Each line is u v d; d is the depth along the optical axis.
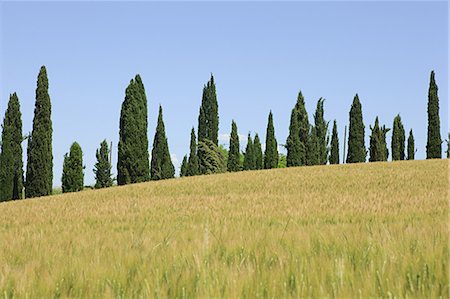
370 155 72.62
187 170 76.12
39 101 50.25
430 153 70.69
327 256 5.28
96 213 22.45
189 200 27.12
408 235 6.51
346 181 35.53
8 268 5.43
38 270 5.36
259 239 7.07
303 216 16.80
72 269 5.27
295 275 4.46
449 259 4.64
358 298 3.79
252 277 4.43
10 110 54.03
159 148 70.31
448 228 7.07
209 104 82.94
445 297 3.80
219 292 3.99
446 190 26.52
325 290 3.94
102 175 63.28
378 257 5.04
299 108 73.81
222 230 8.95
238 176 44.41
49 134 50.72
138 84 59.53
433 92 70.94
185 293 4.17
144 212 21.88
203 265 4.77
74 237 9.72
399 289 3.86
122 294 4.30
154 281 4.58
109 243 7.79
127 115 56.38
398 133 84.06
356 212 17.28
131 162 56.25
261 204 23.03
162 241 7.54
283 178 40.03
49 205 29.03
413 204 19.02
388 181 33.72
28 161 50.19
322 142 79.69
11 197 51.03
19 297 4.37
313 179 38.09
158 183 41.91
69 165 59.81
